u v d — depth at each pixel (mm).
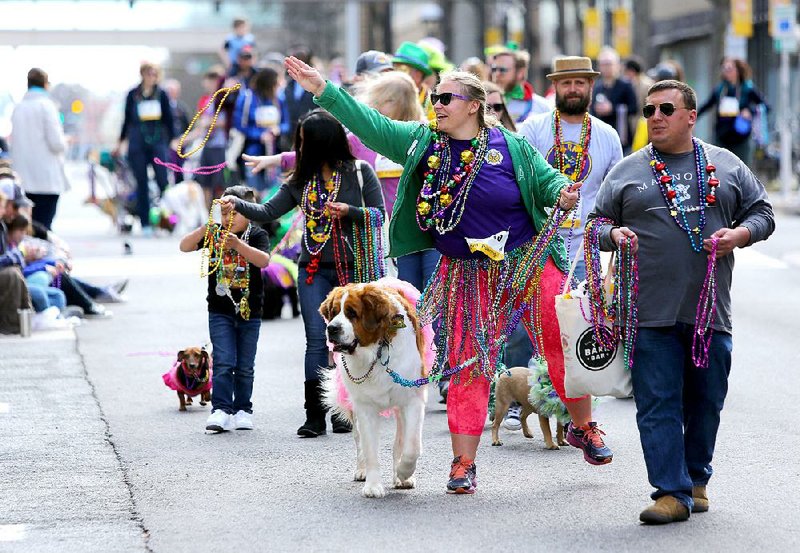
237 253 13250
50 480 11242
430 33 64812
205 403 14508
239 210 12898
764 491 10547
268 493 10758
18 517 10078
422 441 12633
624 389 10008
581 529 9539
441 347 10703
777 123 52812
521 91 17125
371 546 9188
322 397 12867
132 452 12312
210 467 11703
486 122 10758
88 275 26062
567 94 13180
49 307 20188
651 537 9297
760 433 12648
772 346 17578
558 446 12375
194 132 38094
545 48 88062
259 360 17297
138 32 77875
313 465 11758
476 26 94062
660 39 69938
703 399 9906
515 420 13305
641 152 10008
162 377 15273
